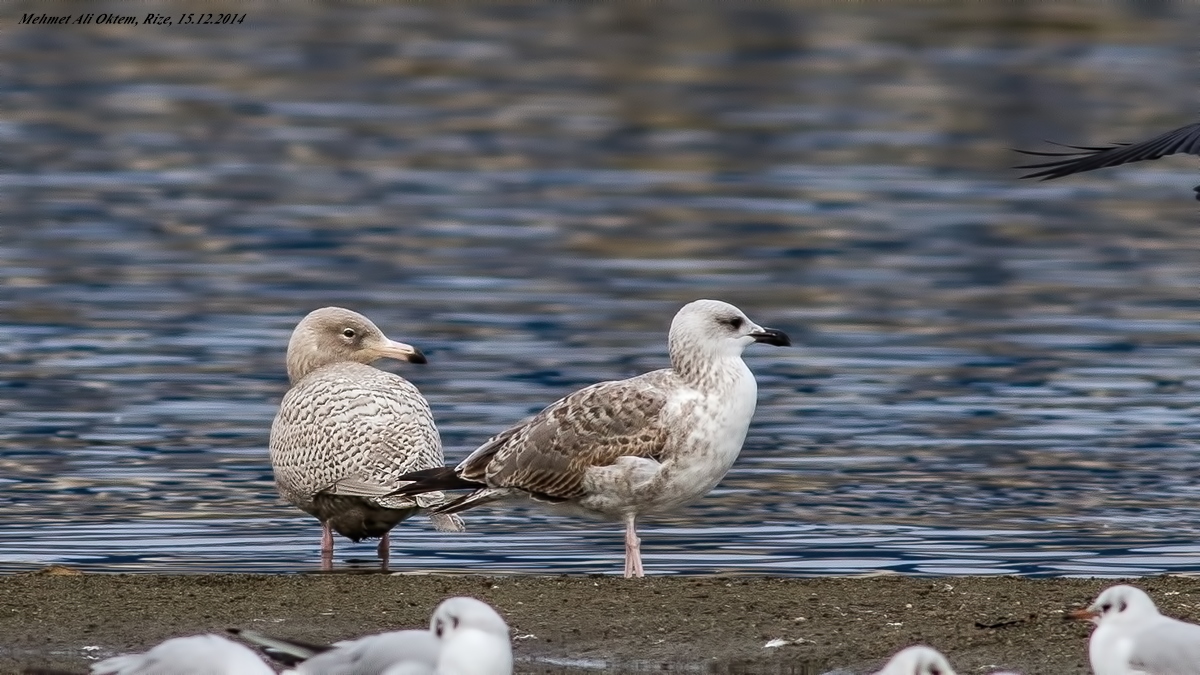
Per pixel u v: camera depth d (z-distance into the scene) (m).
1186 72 41.22
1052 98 38.72
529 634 9.37
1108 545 12.04
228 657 7.20
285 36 47.31
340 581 10.35
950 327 20.86
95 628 9.48
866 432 15.82
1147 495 13.55
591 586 10.20
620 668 8.90
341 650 7.41
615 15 50.59
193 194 29.97
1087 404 16.98
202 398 17.12
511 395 17.30
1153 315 21.50
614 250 25.61
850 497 13.52
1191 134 8.69
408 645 7.42
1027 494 13.61
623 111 38.34
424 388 17.56
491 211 28.58
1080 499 13.44
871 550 11.91
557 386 17.72
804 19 49.31
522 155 33.75
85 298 22.17
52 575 10.51
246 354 19.16
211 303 21.91
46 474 14.18
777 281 23.58
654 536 12.39
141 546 12.03
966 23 47.78
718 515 12.98
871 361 19.02
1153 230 27.44
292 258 24.92
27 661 8.97
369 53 45.06
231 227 27.23
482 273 23.88
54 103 38.66
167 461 14.69
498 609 9.77
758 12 50.19
